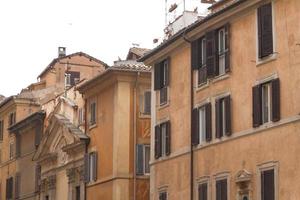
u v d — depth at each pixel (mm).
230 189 46250
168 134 55656
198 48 51781
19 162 92250
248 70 45344
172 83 55875
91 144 69625
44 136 81438
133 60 70125
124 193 63281
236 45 46938
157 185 56812
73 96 76312
